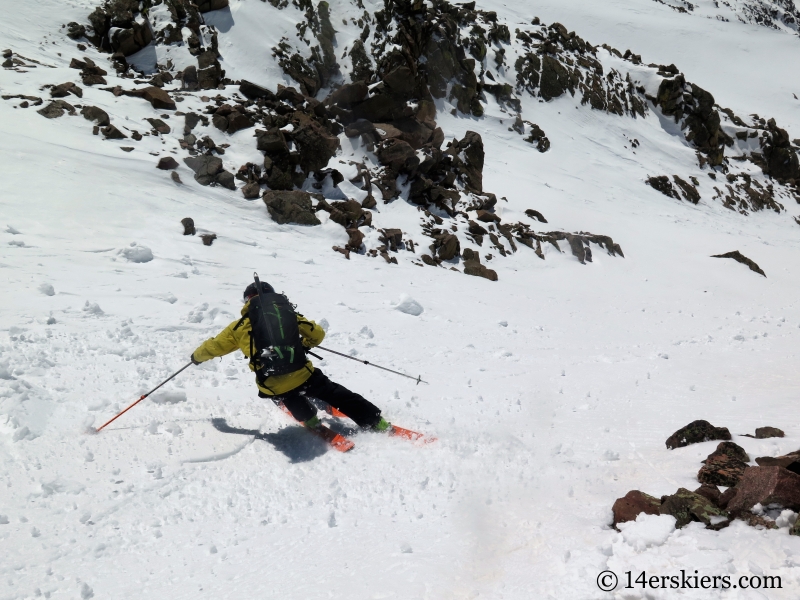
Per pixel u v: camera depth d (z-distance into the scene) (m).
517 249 18.84
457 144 23.52
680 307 15.68
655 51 79.31
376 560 3.11
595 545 2.92
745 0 141.12
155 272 10.55
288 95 20.22
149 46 22.58
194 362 4.95
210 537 3.48
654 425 5.20
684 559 2.62
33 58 18.52
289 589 2.93
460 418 5.55
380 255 15.21
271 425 5.04
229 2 25.56
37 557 3.28
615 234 23.03
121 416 4.98
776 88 73.12
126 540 3.46
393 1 28.33
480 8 41.31
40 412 4.85
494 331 10.66
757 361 8.55
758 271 21.38
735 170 39.91
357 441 4.78
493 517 3.44
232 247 12.83
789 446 3.98
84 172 13.35
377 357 7.96
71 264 9.91
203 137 16.27
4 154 12.91
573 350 9.66
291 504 3.81
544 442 4.77
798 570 2.43
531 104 34.44
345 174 17.98
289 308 4.91
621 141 35.81
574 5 87.00
